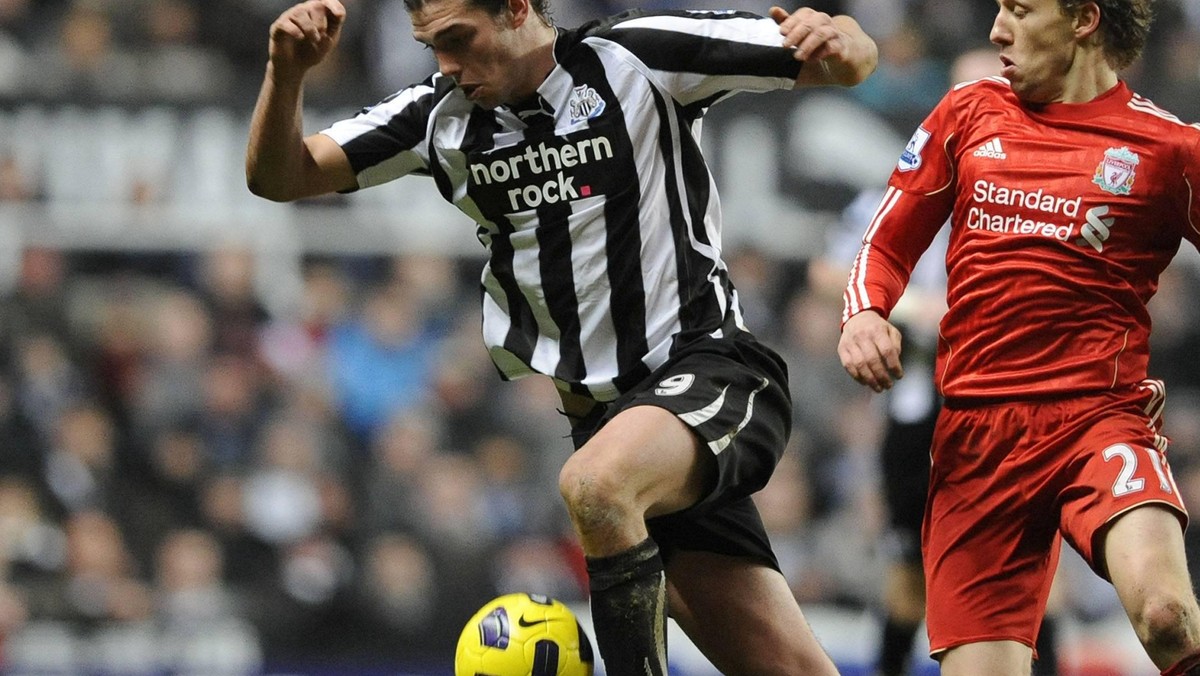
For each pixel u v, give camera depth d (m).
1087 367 16.23
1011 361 16.52
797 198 39.16
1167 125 16.23
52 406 38.31
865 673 34.72
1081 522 15.90
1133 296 16.30
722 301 16.72
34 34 42.06
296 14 15.76
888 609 24.42
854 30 16.31
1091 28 16.28
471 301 40.94
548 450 38.94
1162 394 16.53
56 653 34.69
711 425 15.67
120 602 35.59
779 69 16.09
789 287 39.19
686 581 17.67
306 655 35.50
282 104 16.14
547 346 16.91
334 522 37.41
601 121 16.31
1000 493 16.66
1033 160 16.45
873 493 36.28
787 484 37.31
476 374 39.75
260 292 40.28
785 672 17.55
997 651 16.80
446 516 36.97
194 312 39.78
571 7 46.38
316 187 17.02
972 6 45.34
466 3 15.79
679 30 16.27
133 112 39.88
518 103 16.44
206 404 38.84
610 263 16.45
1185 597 15.02
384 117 16.98
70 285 39.94
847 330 16.36
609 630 15.08
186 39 43.56
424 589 36.22
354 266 41.06
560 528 37.94
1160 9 46.28
